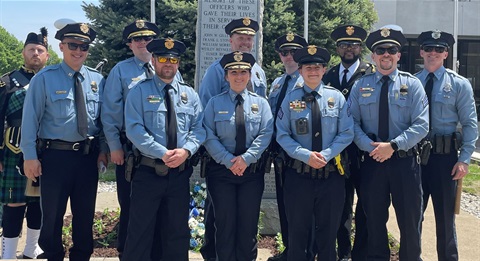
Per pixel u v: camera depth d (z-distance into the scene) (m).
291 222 3.84
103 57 10.30
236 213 3.88
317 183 3.78
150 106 3.69
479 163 11.52
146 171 3.67
